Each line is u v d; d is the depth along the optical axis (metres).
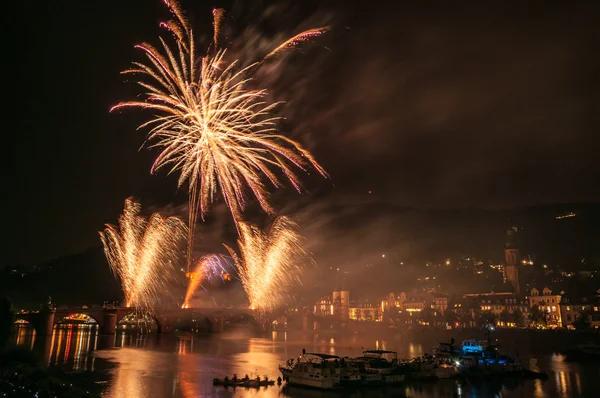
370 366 88.00
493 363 99.81
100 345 149.75
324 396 74.12
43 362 97.50
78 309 182.25
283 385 81.81
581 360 131.88
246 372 97.12
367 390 79.44
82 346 144.00
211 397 70.94
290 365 87.81
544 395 78.69
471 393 79.38
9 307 106.88
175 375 90.94
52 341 156.25
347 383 80.88
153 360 114.56
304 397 72.88
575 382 91.38
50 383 64.19
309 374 80.38
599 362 126.62
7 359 83.19
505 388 84.25
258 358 124.00
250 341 194.25
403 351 154.12
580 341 195.75
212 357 124.75
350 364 86.69
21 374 65.44
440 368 92.50
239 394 73.81
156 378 86.88
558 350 162.12
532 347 176.00
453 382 89.00
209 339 198.62
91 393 66.88
